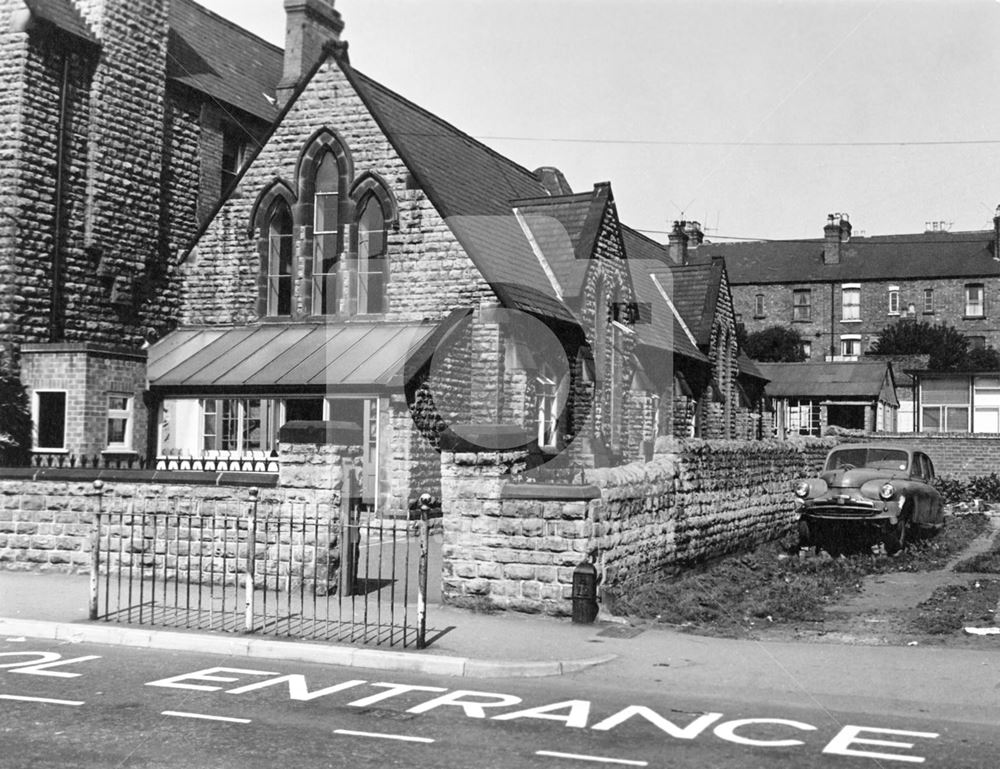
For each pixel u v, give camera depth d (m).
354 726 7.37
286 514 13.02
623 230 35.22
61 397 19.11
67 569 14.47
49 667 9.34
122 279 21.41
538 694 8.59
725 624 11.55
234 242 22.23
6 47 19.34
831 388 44.78
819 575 15.22
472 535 12.16
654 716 7.86
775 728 7.55
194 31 26.22
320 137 21.48
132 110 21.66
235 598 12.52
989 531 22.16
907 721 7.78
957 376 37.03
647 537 13.72
